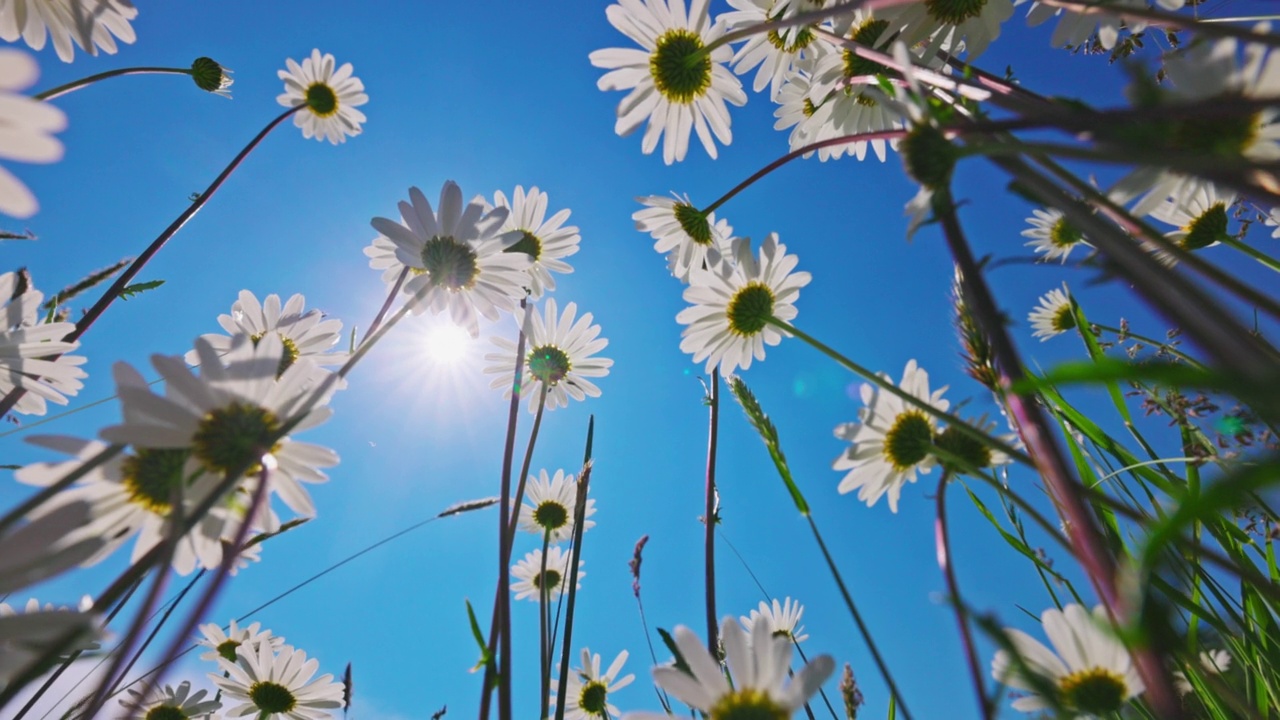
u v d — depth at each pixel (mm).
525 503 281
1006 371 76
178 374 86
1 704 59
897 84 105
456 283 172
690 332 190
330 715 210
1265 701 105
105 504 81
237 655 210
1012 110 85
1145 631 59
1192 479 103
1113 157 60
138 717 185
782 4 185
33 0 201
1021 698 88
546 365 256
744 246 193
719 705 87
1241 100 61
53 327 159
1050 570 119
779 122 247
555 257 256
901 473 119
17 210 63
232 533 94
